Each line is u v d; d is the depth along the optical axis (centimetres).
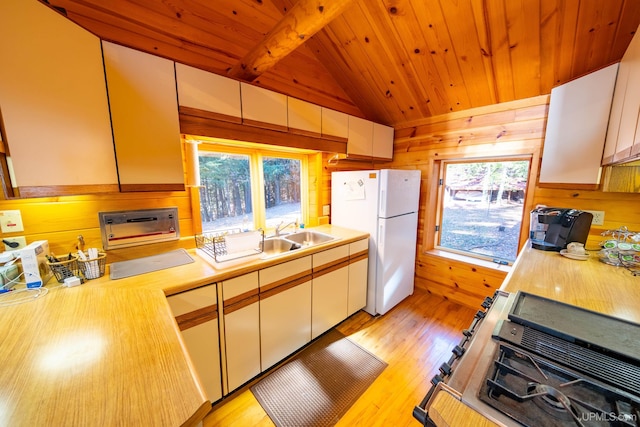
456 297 264
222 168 203
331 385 161
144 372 62
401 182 234
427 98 238
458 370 63
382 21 181
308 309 188
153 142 127
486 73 195
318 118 206
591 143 154
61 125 98
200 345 131
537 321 80
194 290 125
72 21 98
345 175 248
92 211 138
